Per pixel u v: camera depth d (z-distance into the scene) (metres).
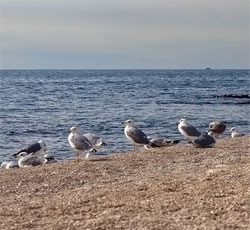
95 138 22.59
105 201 13.85
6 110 55.81
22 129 39.94
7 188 16.78
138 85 122.94
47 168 19.61
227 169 16.66
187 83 135.50
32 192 16.17
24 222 12.42
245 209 12.66
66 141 33.84
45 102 67.44
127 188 15.16
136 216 12.39
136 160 20.75
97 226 11.75
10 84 129.38
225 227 11.48
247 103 67.12
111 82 143.88
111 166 19.62
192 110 56.84
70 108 58.47
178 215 12.37
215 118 48.88
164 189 14.66
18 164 22.03
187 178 15.79
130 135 23.83
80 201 14.02
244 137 28.44
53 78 190.75
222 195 13.76
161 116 50.12
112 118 47.97
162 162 20.27
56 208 13.52
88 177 17.94
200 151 22.73
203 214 12.39
